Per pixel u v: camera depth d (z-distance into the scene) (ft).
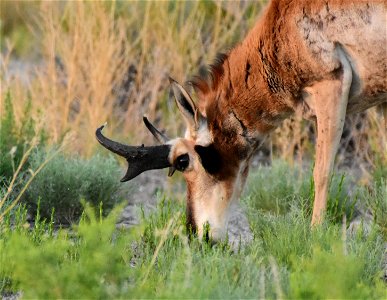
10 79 124.57
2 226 80.18
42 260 63.41
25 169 98.73
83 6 123.95
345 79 80.23
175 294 59.52
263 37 82.58
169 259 72.28
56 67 132.36
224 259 69.05
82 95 122.31
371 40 78.69
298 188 97.50
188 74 122.31
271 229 81.61
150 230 80.38
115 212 76.64
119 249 65.77
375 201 90.02
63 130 115.55
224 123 83.51
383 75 79.71
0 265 69.92
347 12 79.10
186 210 83.51
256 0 126.62
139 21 130.62
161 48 125.29
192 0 131.44
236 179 84.02
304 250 74.28
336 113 80.89
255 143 84.89
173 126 120.06
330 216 87.25
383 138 105.60
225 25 124.77
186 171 82.89
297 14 80.79
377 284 64.23
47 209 93.40
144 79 126.93
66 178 94.02
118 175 98.78
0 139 100.32
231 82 83.97
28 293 61.67
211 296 61.16
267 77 82.84
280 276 64.75
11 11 161.07
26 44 154.81
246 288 63.26
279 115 84.58
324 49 80.12
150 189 109.60
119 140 118.32
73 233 87.45
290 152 111.24
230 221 95.50
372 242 76.89
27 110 108.27
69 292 61.31
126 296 61.46
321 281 60.49
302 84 82.28
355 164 113.60
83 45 122.42
